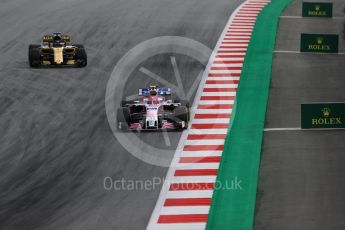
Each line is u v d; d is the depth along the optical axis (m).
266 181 52.97
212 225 45.78
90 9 125.50
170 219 46.97
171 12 122.31
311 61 91.31
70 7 127.69
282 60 91.50
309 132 64.00
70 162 57.72
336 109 64.62
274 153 58.78
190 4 129.75
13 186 53.09
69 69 87.00
